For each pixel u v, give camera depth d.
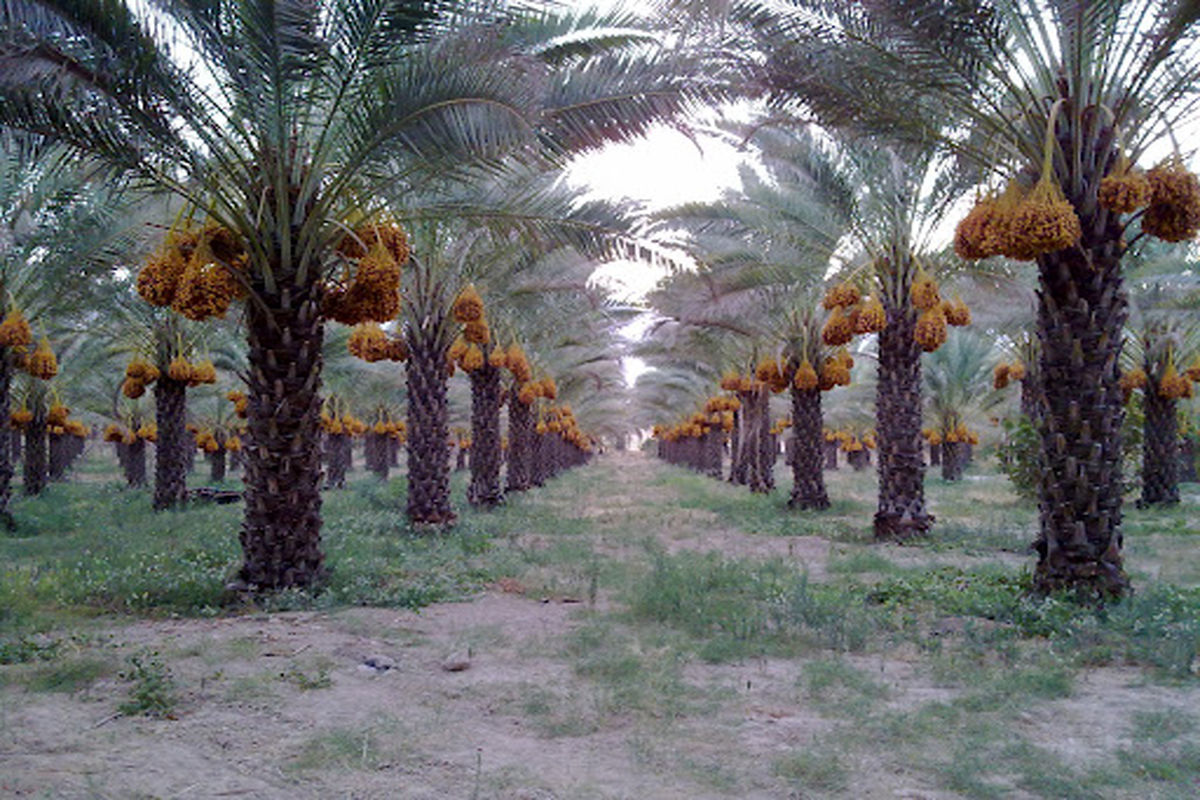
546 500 21.69
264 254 7.64
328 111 7.93
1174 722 4.24
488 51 7.29
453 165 8.02
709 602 7.23
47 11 6.16
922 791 3.48
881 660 5.47
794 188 14.24
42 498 21.27
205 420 32.06
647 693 4.78
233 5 6.90
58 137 6.92
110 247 12.07
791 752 3.87
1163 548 11.30
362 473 41.44
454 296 13.91
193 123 7.18
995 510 17.72
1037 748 3.86
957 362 29.17
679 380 42.00
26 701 4.64
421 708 4.62
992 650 5.91
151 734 4.15
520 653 5.77
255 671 5.28
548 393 23.17
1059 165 7.17
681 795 3.45
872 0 7.16
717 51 8.35
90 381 27.94
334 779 3.60
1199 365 17.77
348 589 7.81
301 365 7.86
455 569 9.43
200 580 7.88
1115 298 7.29
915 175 12.59
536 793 3.46
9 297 12.47
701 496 22.98
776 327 18.84
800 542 12.91
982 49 7.18
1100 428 7.25
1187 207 6.45
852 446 44.06
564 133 8.36
